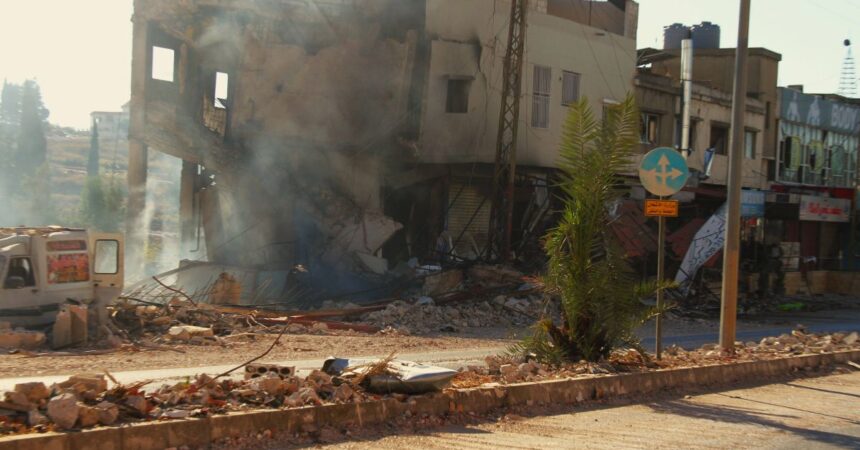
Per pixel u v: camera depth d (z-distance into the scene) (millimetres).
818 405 10148
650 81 37938
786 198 34594
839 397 10859
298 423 7113
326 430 7176
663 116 39062
